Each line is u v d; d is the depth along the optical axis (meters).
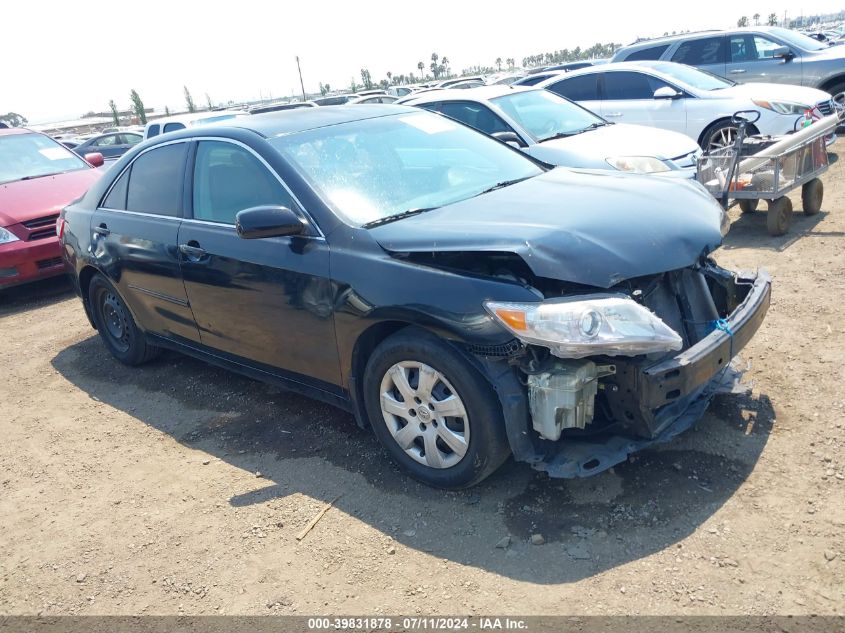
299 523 3.21
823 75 11.59
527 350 2.82
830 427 3.38
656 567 2.65
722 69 12.56
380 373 3.29
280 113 4.38
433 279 2.99
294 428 4.11
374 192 3.65
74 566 3.12
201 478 3.71
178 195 4.34
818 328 4.47
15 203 7.52
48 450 4.23
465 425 3.03
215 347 4.32
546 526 2.96
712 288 3.61
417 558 2.89
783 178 6.52
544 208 3.25
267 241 3.66
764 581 2.52
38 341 6.28
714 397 3.76
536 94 8.32
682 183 3.71
